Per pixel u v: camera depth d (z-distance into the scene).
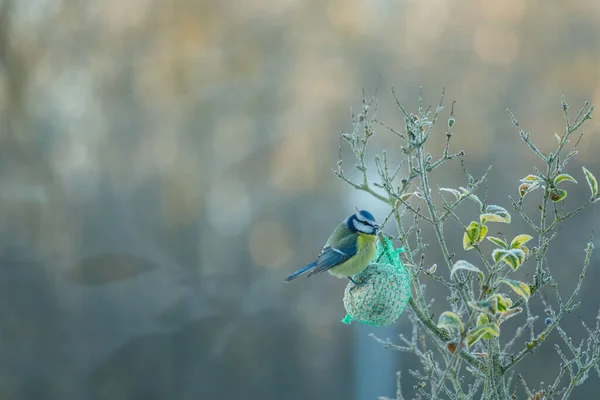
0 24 21.81
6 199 21.58
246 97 24.30
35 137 22.47
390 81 22.44
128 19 24.08
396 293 4.95
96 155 23.17
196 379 20.42
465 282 3.77
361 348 18.17
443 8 22.38
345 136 4.40
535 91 20.22
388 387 17.34
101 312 21.02
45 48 22.88
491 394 3.79
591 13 20.12
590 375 10.62
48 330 20.53
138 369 20.41
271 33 24.67
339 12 23.98
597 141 15.99
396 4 23.17
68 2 23.28
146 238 22.53
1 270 20.83
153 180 23.19
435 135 19.39
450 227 16.08
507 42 21.14
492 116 19.92
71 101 23.31
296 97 24.08
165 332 20.83
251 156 23.69
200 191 23.31
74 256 21.66
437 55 22.08
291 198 22.86
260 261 22.45
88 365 20.14
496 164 18.73
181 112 24.09
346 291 5.18
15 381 19.48
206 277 22.09
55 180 22.36
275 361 20.36
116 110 23.72
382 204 18.00
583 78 19.89
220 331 20.95
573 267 14.02
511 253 3.27
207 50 24.58
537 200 15.48
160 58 24.20
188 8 24.23
